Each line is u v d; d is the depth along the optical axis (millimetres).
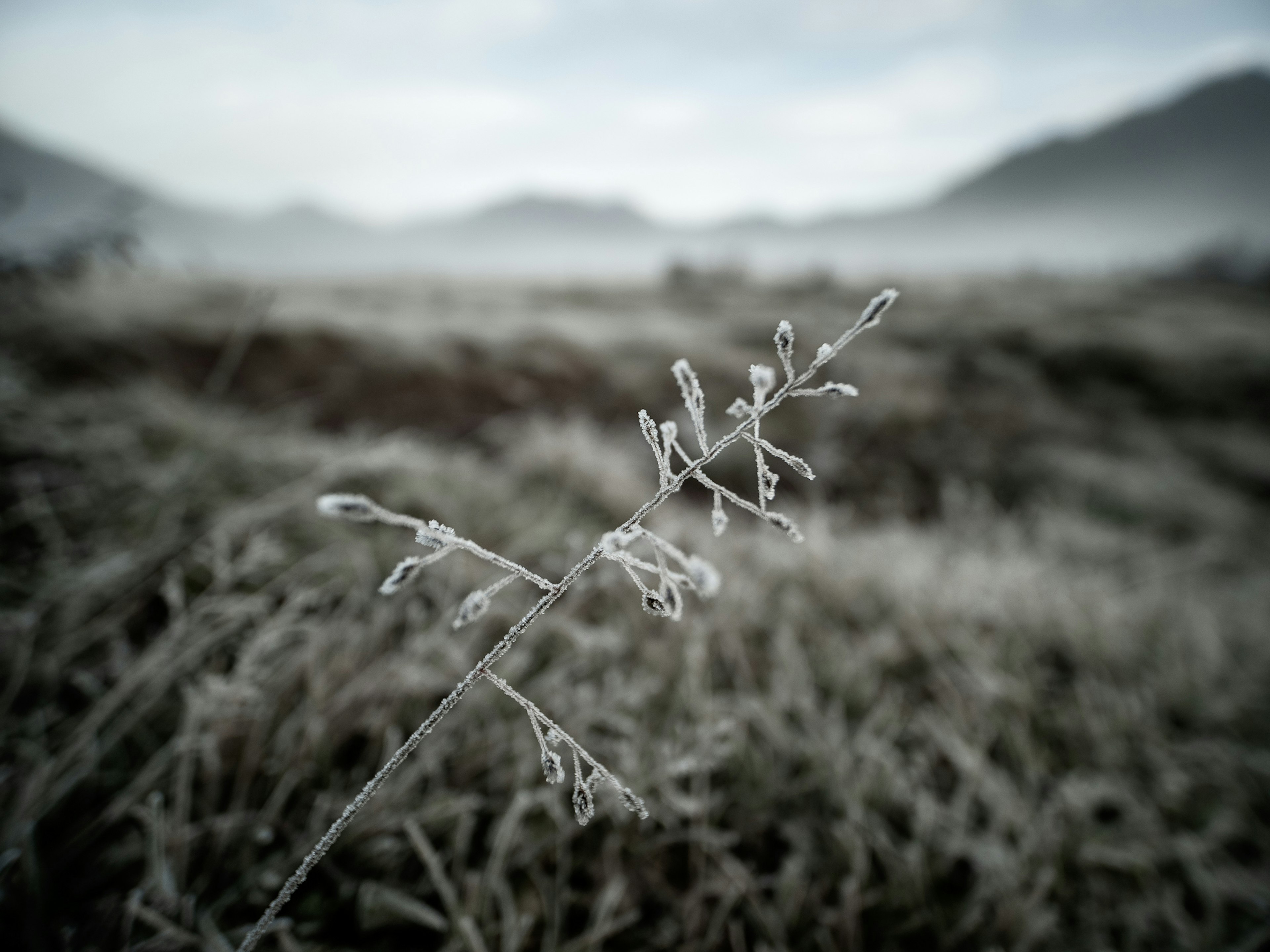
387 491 3266
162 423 3514
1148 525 6727
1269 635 3742
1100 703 2662
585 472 4301
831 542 3486
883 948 1633
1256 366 13297
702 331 12516
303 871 739
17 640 1849
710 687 2289
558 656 2332
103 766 1658
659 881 1660
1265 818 2340
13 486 2576
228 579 2023
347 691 1844
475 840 1680
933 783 2135
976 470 7477
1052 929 1716
